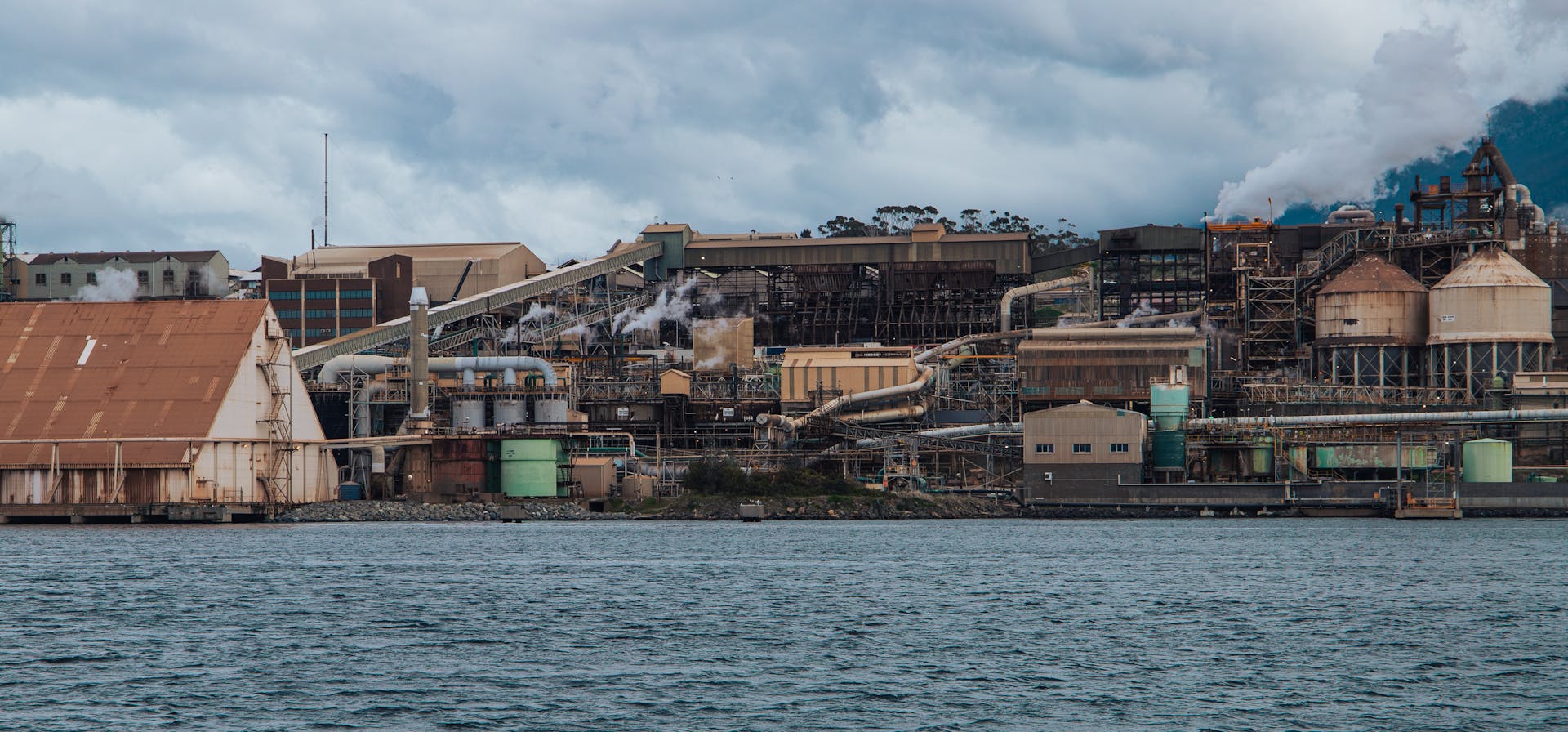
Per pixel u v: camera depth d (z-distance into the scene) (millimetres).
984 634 196625
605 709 152250
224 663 175875
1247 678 167625
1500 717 149625
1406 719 148750
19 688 162250
